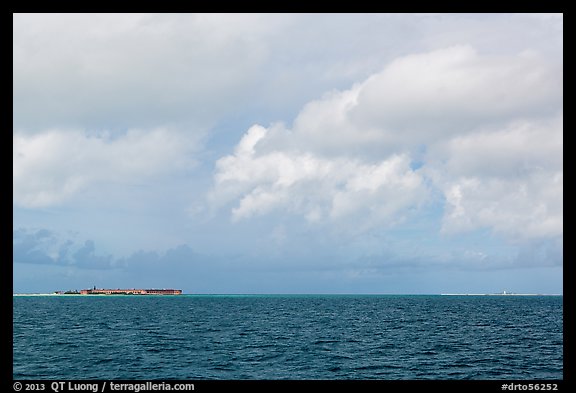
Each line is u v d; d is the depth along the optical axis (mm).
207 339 50281
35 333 54875
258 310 122188
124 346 43875
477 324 72312
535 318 87812
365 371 32562
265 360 36812
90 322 74000
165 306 151625
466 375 31156
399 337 52906
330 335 54969
